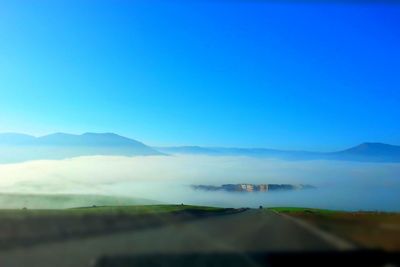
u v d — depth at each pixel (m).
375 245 28.25
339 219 64.62
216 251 25.73
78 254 25.06
